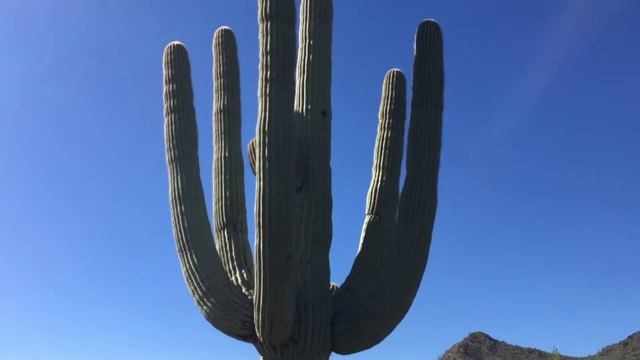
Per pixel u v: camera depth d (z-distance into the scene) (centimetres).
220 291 828
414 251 842
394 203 886
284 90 767
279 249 746
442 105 890
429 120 876
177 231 857
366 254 865
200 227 852
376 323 831
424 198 854
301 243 847
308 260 842
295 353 813
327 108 887
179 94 890
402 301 838
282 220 746
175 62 899
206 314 832
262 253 750
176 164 871
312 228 851
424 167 862
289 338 809
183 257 850
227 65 898
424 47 897
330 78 898
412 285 841
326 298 843
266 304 762
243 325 817
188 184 864
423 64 892
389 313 833
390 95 914
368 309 834
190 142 881
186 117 884
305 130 873
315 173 863
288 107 767
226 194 870
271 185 747
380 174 891
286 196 750
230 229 863
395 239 853
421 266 845
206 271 835
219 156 881
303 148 867
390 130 905
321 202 861
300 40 902
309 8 898
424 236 848
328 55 897
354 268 869
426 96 883
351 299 848
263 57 779
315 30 893
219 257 852
